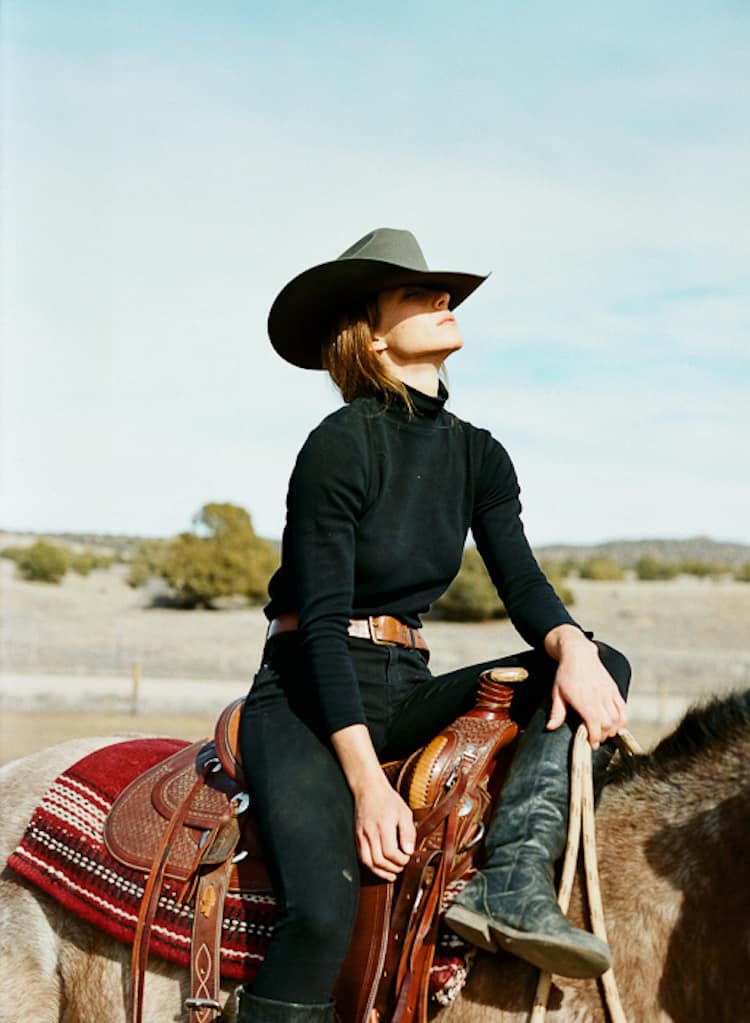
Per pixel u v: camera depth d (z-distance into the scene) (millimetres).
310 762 2941
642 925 2812
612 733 2889
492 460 3295
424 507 3088
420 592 3113
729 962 2717
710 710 3010
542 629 3070
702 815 2826
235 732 3172
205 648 40062
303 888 2834
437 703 3064
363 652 3037
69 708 23547
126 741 3768
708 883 2770
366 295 3252
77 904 3236
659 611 55625
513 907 2703
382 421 3107
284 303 3340
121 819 3287
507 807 2852
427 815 2861
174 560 52625
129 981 3186
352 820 2922
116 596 53812
